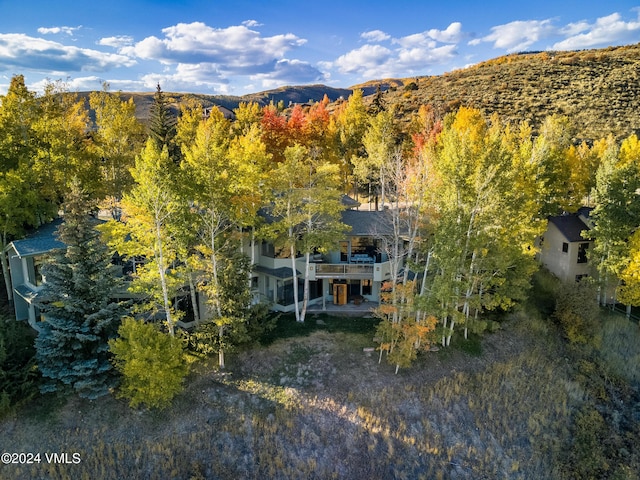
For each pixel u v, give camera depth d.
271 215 29.83
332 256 33.06
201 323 25.06
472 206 25.58
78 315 21.67
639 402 27.41
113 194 37.56
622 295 33.09
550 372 27.80
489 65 114.62
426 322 24.69
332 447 21.41
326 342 27.80
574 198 42.47
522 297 29.70
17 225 28.72
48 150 31.47
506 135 45.97
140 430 21.06
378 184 44.25
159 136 45.94
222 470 20.19
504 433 23.36
